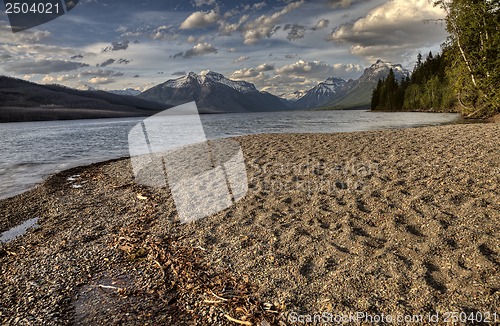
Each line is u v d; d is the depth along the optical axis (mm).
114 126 71688
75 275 5594
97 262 6035
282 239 6188
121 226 7750
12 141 36781
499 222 5809
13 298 4945
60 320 4371
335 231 6262
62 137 41875
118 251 6441
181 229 7199
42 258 6312
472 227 5750
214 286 4973
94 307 4652
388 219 6453
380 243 5664
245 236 6477
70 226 8047
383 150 12680
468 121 32938
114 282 5309
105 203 9797
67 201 10406
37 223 8523
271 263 5426
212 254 5957
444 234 5633
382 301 4246
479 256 4910
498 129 16281
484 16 30328
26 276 5621
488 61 30578
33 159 21609
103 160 20500
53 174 15891
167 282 5215
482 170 8633
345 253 5453
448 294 4219
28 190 12555
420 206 6836
